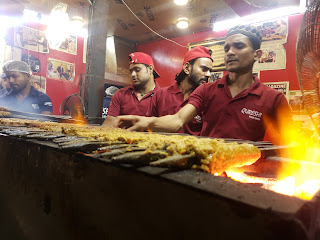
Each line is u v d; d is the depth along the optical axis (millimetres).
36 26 4586
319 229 486
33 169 1116
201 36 4859
